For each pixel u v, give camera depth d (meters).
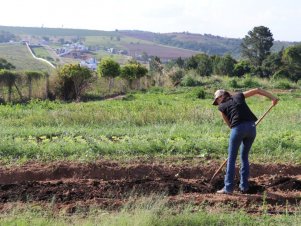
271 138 12.14
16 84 29.22
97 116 16.88
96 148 11.09
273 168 10.09
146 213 6.87
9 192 8.37
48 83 30.61
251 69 49.66
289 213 7.66
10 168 9.75
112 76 35.31
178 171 9.81
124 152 11.05
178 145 11.38
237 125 8.30
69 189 8.55
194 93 29.64
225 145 11.41
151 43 152.62
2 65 52.41
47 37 167.75
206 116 17.39
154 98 28.61
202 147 11.38
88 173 9.71
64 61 88.56
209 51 130.62
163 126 15.77
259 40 63.47
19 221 6.66
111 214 7.13
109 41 157.50
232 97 8.53
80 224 6.71
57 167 9.74
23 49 117.94
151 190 8.53
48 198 8.14
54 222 6.82
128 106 20.62
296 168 10.15
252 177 9.90
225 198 8.14
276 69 49.62
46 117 16.98
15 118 17.91
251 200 8.11
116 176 9.72
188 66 52.91
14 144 11.29
